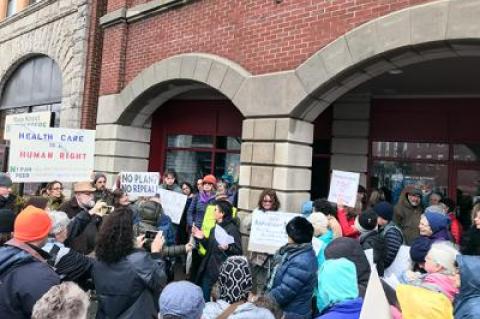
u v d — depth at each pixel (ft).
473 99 29.37
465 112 29.55
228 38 25.82
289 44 22.57
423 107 30.78
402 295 7.91
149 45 31.45
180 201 22.47
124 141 33.86
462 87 28.35
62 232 13.47
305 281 12.49
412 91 30.25
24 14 46.83
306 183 23.34
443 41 17.38
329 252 12.32
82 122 37.78
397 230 15.46
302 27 22.12
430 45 17.88
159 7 30.30
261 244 18.16
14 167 19.36
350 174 18.97
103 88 34.68
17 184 32.12
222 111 35.94
